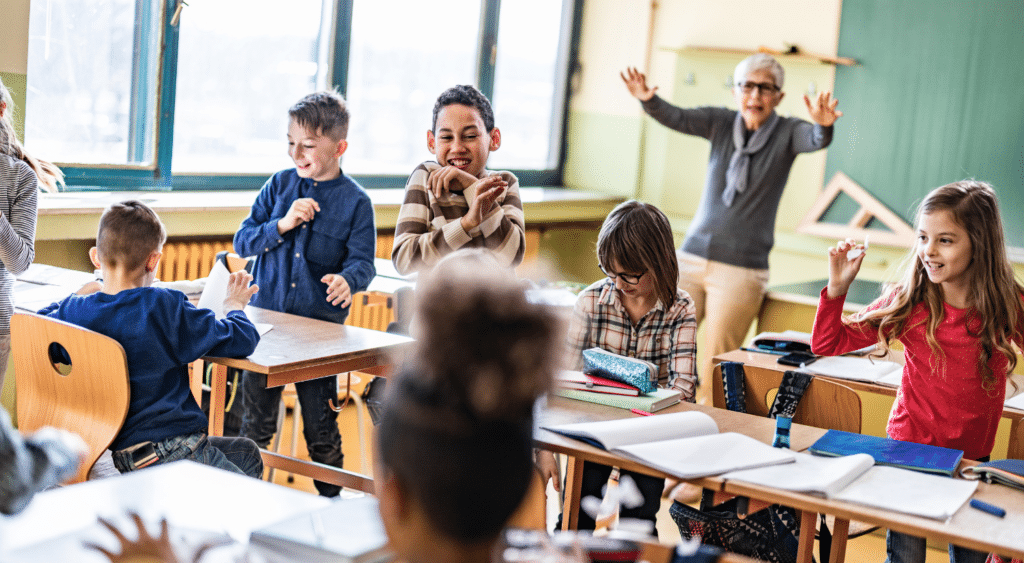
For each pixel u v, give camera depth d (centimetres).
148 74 402
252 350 220
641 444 173
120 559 108
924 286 224
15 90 338
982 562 201
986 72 512
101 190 391
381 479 83
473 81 587
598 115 644
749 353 310
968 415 221
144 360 206
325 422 285
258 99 466
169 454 205
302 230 292
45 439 138
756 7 577
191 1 425
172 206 382
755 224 448
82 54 382
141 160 409
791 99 570
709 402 455
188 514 129
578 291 439
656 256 230
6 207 255
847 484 163
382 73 527
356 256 292
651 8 613
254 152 471
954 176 526
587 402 211
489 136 261
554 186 656
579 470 203
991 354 217
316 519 122
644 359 239
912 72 531
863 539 315
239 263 320
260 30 458
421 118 558
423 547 81
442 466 78
